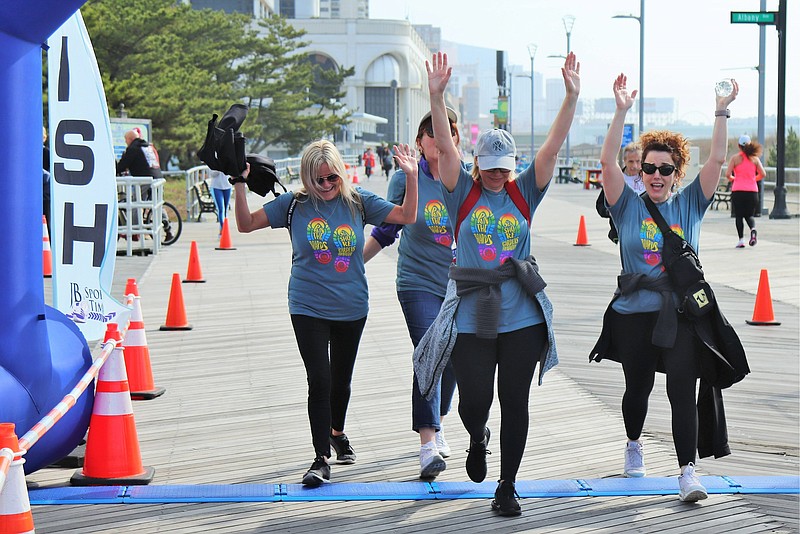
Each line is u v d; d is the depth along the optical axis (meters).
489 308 5.34
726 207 30.62
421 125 6.22
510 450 5.44
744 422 7.44
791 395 8.23
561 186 51.06
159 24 40.88
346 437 6.61
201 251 18.89
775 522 5.36
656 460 6.48
